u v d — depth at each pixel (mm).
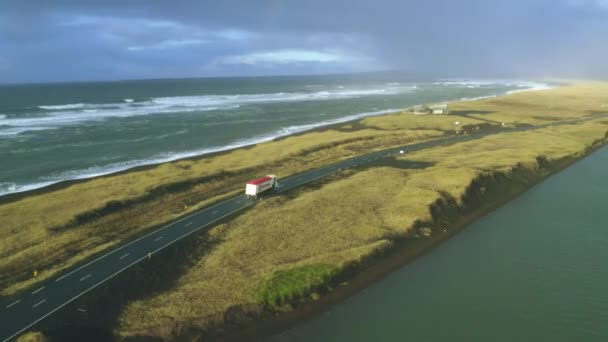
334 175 86625
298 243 53375
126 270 46250
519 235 61750
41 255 51688
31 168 97250
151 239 54844
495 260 54000
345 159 101688
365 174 84625
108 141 127688
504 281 48969
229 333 37844
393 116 174750
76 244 55312
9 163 100875
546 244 58781
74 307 39531
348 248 52438
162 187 79812
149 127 153250
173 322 37812
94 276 45000
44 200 72000
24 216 64625
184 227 58906
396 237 56969
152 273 46125
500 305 44250
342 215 62719
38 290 42344
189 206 70250
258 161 101062
